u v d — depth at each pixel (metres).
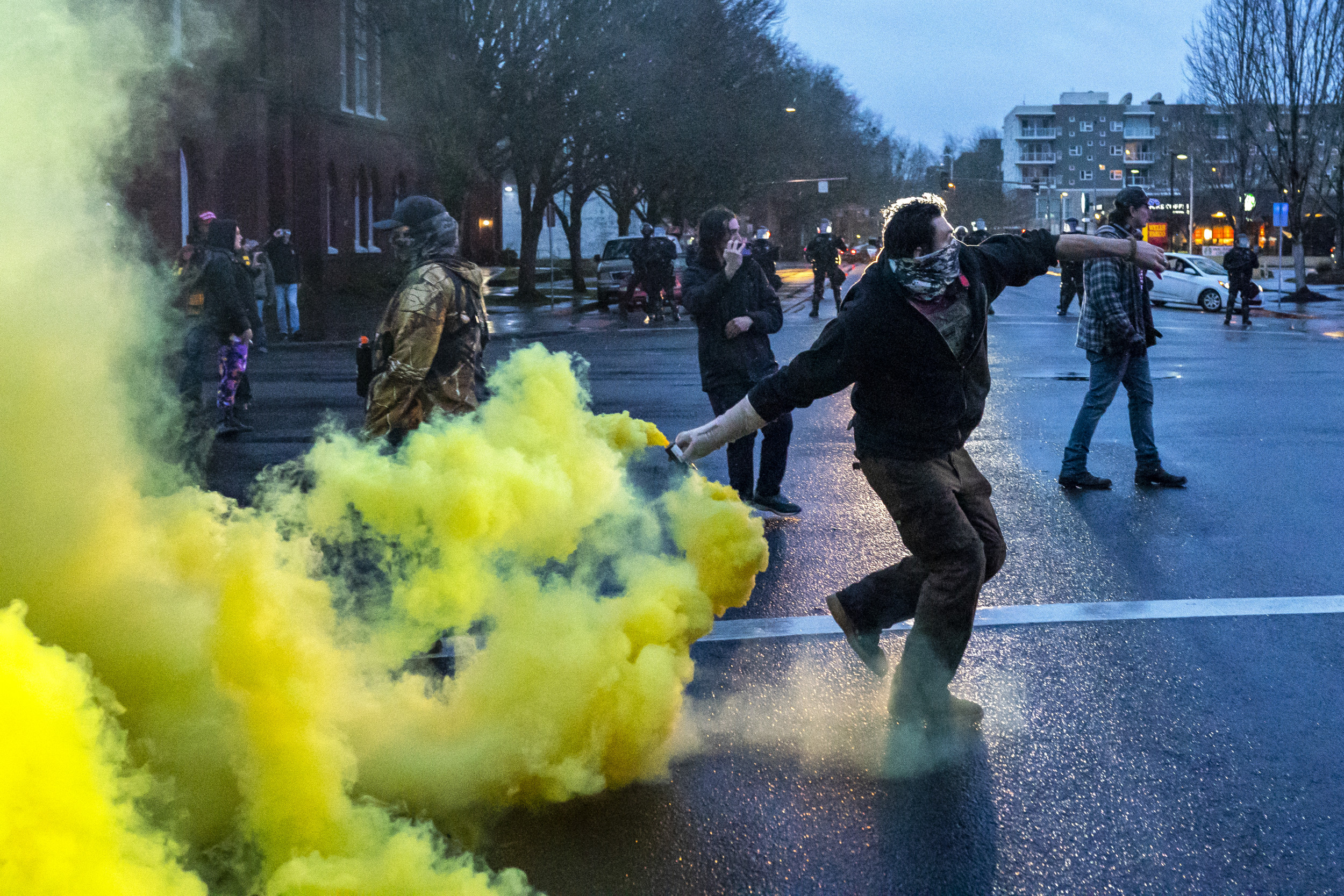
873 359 3.52
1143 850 3.03
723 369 6.57
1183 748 3.63
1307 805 3.28
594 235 68.12
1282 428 10.12
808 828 3.11
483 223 51.16
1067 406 11.46
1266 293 36.22
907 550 6.04
